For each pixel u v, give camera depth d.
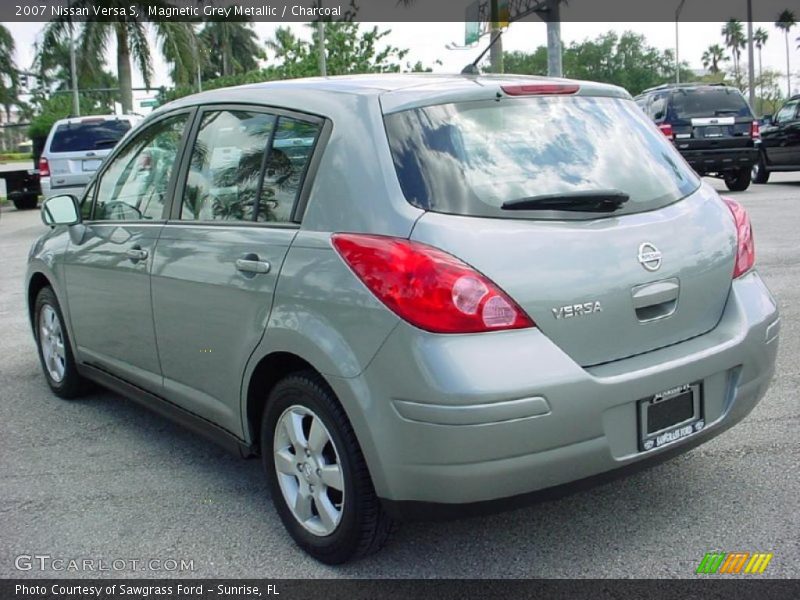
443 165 3.06
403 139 3.12
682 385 3.15
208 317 3.71
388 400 2.88
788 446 4.21
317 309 3.11
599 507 3.71
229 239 3.63
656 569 3.19
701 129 16.05
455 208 2.97
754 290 3.56
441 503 2.86
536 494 2.90
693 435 3.24
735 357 3.33
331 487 3.24
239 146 3.78
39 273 5.48
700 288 3.35
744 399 3.42
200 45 31.70
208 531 3.67
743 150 16.20
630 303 3.09
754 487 3.80
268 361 3.42
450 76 3.63
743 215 3.71
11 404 5.53
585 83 3.66
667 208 3.38
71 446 4.74
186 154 4.15
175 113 4.36
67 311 5.16
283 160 3.51
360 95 3.32
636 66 72.44
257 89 3.87
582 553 3.33
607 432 2.97
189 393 4.01
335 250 3.09
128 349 4.50
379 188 3.05
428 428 2.79
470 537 3.50
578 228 3.06
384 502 3.00
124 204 4.63
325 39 26.47
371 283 2.92
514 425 2.77
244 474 4.27
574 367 2.88
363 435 2.96
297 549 3.48
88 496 4.06
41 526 3.77
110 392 5.74
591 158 3.36
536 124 3.36
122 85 30.84
